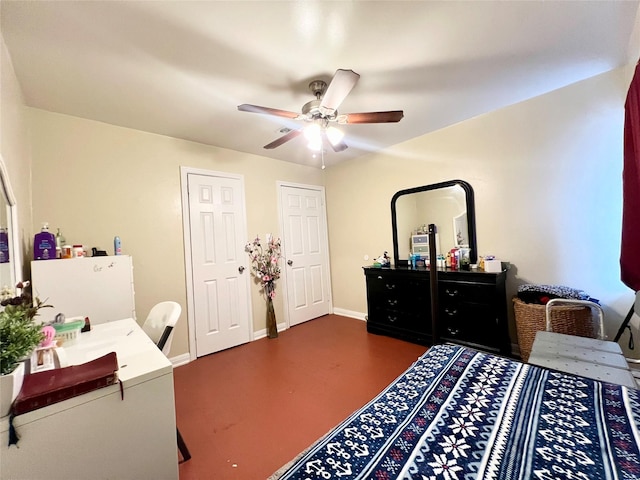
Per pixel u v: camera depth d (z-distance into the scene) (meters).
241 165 3.49
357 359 2.69
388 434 0.92
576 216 2.32
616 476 0.70
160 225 2.81
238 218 3.42
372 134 3.17
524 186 2.58
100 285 2.01
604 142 2.17
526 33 1.64
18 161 1.76
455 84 2.18
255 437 1.69
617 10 1.48
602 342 1.75
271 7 1.35
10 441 0.78
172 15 1.37
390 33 1.57
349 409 1.92
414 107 2.54
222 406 2.02
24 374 0.92
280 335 3.56
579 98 2.26
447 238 3.11
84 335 1.53
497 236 2.75
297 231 4.08
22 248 1.81
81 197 2.37
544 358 1.56
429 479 0.73
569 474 0.71
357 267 4.11
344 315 4.30
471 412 1.01
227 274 3.27
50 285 1.84
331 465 0.80
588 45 1.78
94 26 1.41
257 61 1.75
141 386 1.00
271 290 3.55
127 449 0.96
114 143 2.56
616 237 2.16
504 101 2.54
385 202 3.71
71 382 0.88
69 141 2.33
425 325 2.94
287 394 2.14
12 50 1.53
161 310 1.84
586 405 1.01
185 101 2.20
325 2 1.34
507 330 2.58
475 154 2.87
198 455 1.56
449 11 1.44
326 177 4.50
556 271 2.43
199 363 2.83
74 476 0.87
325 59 1.77
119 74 1.82
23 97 2.00
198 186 3.10
